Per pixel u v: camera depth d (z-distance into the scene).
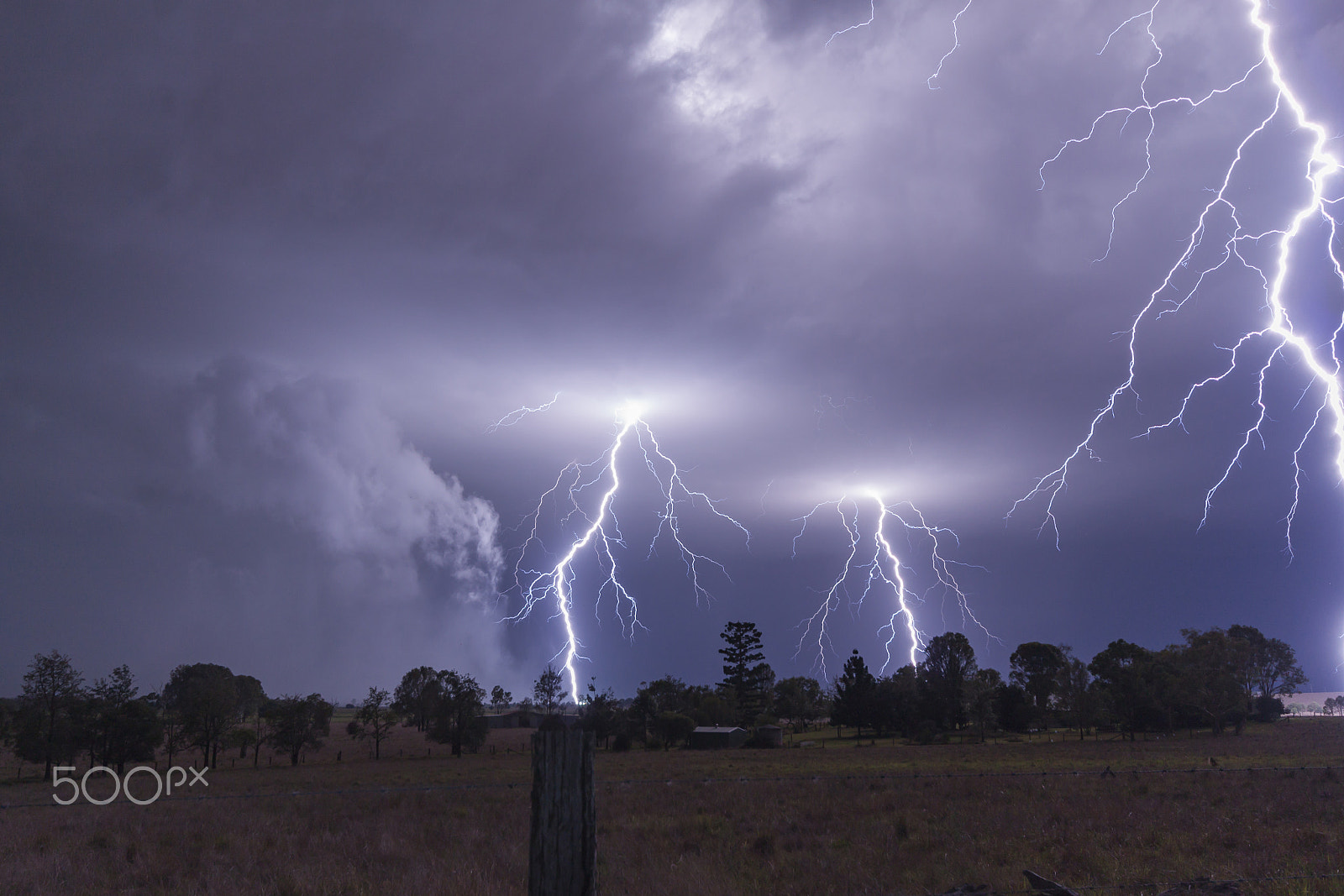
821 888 9.07
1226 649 78.50
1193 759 37.69
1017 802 17.94
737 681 106.56
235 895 8.91
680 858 11.21
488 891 8.56
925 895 8.38
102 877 10.45
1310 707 128.62
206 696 59.50
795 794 21.67
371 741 90.50
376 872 10.23
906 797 19.97
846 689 89.06
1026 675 91.38
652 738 77.31
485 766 48.50
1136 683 76.69
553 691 88.19
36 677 50.03
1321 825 13.09
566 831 3.49
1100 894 8.23
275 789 30.89
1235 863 9.66
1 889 9.60
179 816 18.39
